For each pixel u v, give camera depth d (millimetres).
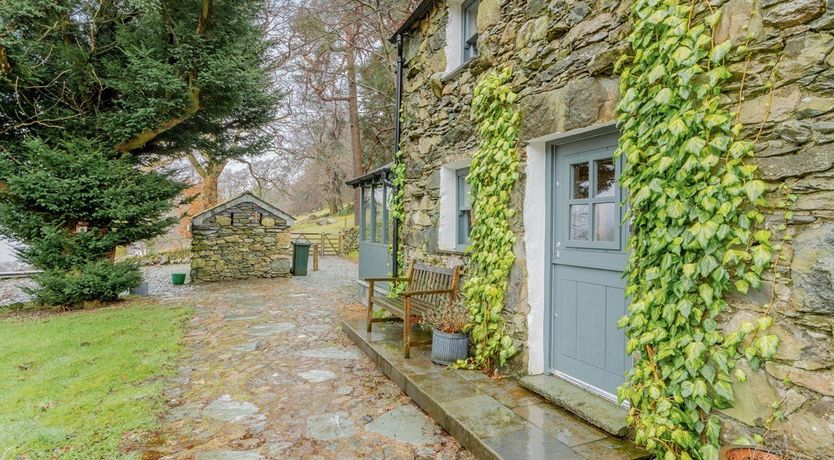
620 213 2623
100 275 6871
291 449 2475
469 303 3727
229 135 9203
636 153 2172
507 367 3324
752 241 1734
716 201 1812
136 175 7191
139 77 6434
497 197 3443
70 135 6602
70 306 6855
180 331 5309
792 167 1625
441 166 4547
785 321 1643
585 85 2625
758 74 1729
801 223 1607
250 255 10961
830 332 1524
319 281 10625
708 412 1843
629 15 2361
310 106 14906
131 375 3682
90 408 2996
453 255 4242
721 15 1844
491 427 2432
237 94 7496
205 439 2594
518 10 3266
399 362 3650
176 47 6789
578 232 2990
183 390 3393
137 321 5785
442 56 4570
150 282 10234
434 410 2811
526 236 3170
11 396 3178
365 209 7906
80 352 4316
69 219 6793
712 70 1856
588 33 2609
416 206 5254
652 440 1998
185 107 7027
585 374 2871
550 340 3184
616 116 2406
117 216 6805
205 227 10375
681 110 1956
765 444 1679
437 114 4660
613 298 2660
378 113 14781
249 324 5816
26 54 5898
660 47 2051
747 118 1758
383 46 11703
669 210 1962
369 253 7234
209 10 6898
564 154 3086
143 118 6770
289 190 22047
